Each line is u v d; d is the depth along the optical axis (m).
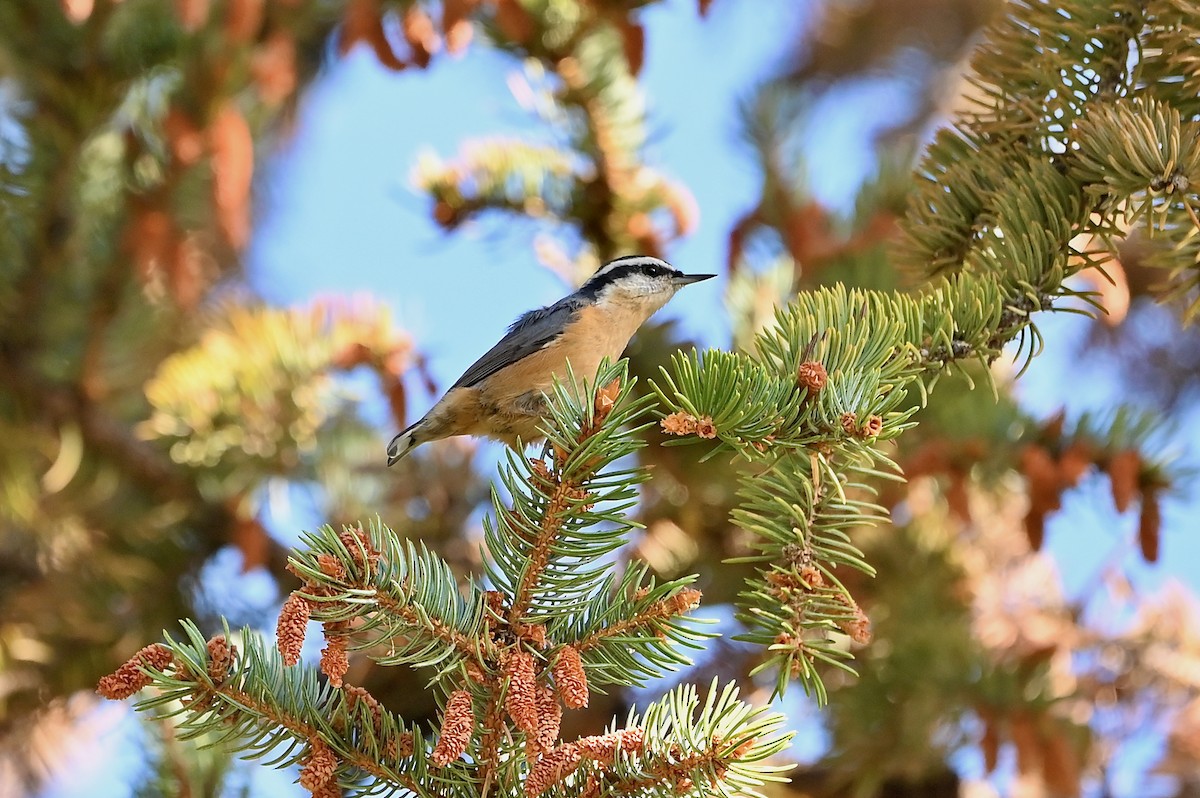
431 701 10.02
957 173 7.22
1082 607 10.66
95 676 9.88
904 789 10.00
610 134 10.73
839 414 5.64
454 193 10.84
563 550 5.27
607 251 11.23
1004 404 8.97
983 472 8.95
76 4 8.71
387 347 10.63
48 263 9.91
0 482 9.61
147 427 10.34
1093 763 10.02
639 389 10.66
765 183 10.66
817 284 10.18
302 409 10.45
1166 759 10.12
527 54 10.46
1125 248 11.05
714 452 5.69
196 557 10.62
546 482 5.27
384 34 9.19
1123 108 6.38
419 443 10.04
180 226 10.02
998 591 10.52
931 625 9.69
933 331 6.34
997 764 9.17
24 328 10.04
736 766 4.91
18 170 9.66
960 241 7.29
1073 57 7.13
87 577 10.16
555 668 4.95
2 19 9.31
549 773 4.71
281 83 10.00
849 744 9.44
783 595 5.31
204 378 10.35
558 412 5.34
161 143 9.68
